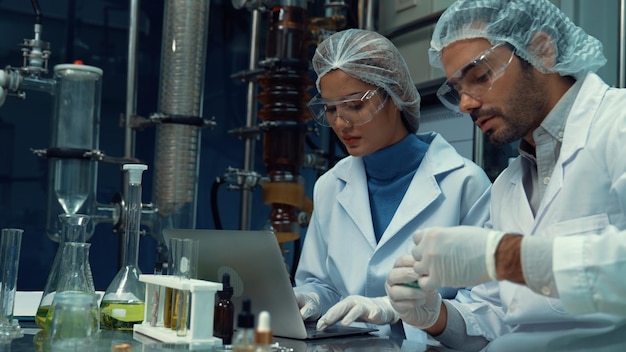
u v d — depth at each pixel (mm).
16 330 1520
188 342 1379
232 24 3182
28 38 2814
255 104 3029
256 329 992
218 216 2881
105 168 2902
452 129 2758
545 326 1523
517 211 1642
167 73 2678
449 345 1676
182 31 2654
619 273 1144
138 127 2756
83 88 2490
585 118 1500
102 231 2891
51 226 2533
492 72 1491
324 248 2264
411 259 1479
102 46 2938
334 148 3053
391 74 1995
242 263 1614
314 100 2018
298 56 2756
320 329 1669
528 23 1507
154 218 2615
